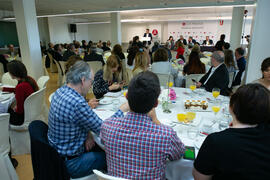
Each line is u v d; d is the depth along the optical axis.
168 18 13.53
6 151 1.76
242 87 0.87
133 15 12.81
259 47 2.80
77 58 2.79
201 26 13.84
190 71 3.29
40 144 1.26
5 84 3.22
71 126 1.32
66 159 1.38
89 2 7.84
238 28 8.00
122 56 5.16
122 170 1.01
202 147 0.90
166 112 1.78
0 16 10.34
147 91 0.94
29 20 4.49
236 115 0.87
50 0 7.27
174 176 1.16
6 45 10.92
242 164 0.79
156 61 3.73
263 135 0.81
